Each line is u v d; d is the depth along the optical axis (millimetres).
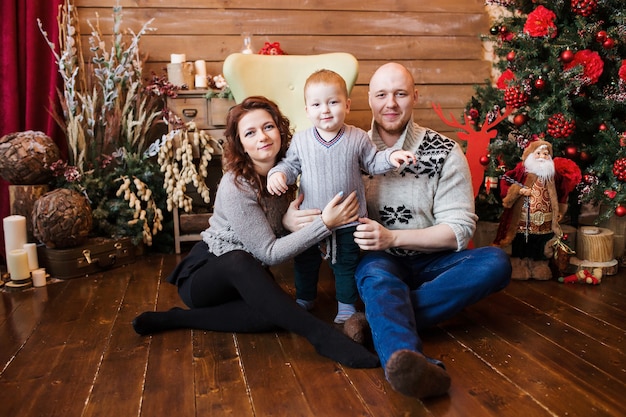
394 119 1904
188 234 3092
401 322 1526
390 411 1377
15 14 3004
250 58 2945
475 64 3740
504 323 1956
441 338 1829
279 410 1393
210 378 1567
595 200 2555
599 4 2594
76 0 3209
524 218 2410
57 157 2844
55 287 2475
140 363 1672
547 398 1429
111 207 2887
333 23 3520
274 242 1803
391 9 3580
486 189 2639
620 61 2598
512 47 2787
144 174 2980
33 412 1409
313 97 1766
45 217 2516
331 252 1860
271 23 3441
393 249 1940
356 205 1820
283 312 1680
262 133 1810
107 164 3092
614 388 1480
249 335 1863
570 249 2406
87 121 3078
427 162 1899
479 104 3078
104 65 3135
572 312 2059
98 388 1523
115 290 2422
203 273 1837
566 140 2648
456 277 1781
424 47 3654
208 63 3398
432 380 1355
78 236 2598
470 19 3691
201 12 3355
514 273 2457
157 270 2742
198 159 3205
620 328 1899
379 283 1684
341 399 1438
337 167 1799
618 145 2490
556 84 2580
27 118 3068
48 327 1988
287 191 1961
